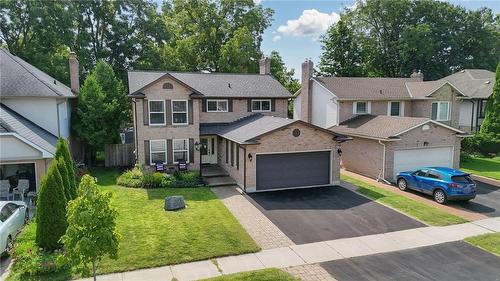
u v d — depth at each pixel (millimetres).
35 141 17406
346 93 28984
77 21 39250
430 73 54719
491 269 10867
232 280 9922
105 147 26812
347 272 10672
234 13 47312
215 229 13914
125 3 40438
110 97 27016
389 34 54844
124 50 40969
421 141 22547
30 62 33594
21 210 13680
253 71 44031
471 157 30250
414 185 19297
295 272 10656
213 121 26531
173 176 21719
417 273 10617
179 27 46250
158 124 22875
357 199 18344
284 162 20422
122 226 14094
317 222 14961
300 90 34344
